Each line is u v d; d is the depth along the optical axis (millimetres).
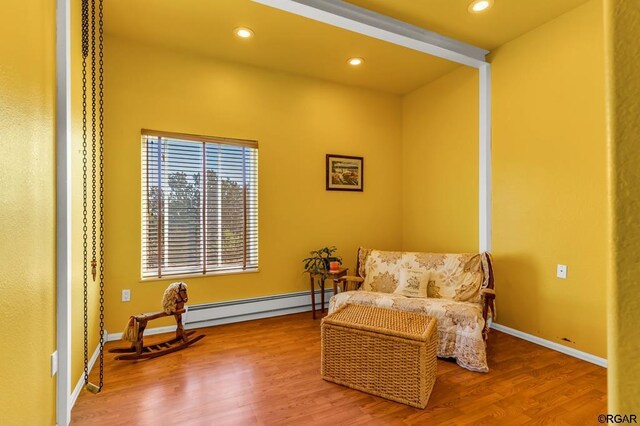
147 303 3076
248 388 2139
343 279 3359
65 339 1719
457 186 3650
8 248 1224
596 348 2488
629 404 307
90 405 1933
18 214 1297
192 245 3279
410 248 4328
